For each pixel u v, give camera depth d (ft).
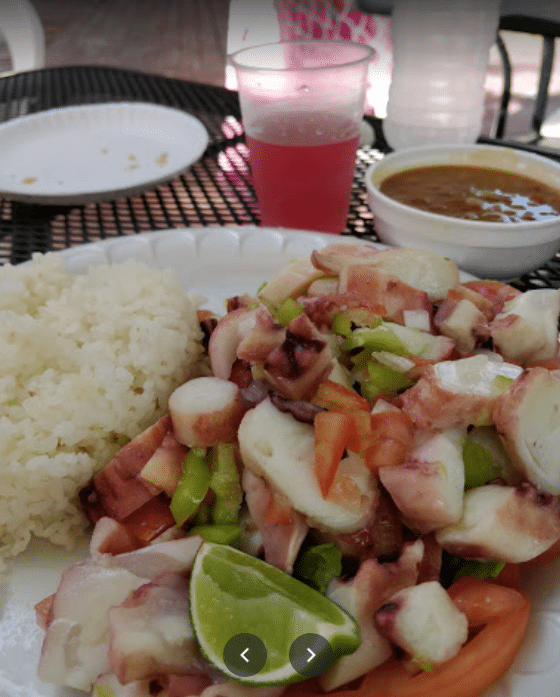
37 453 0.73
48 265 0.94
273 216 1.20
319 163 1.12
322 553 0.62
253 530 0.67
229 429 0.71
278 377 0.66
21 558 0.71
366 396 0.71
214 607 0.58
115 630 0.56
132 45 4.84
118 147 1.45
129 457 0.72
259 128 1.12
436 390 0.65
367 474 0.64
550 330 0.76
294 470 0.62
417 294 0.78
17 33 2.69
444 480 0.61
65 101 1.78
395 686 0.55
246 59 1.23
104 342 0.82
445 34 1.30
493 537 0.59
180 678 0.56
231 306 0.89
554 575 0.64
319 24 3.22
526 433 0.62
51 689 0.58
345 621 0.56
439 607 0.55
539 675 0.54
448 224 0.95
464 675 0.54
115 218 1.24
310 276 0.84
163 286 0.93
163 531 0.69
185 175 1.40
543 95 2.35
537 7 2.64
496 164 1.18
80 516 0.75
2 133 1.43
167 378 0.85
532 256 0.97
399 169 1.19
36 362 0.79
